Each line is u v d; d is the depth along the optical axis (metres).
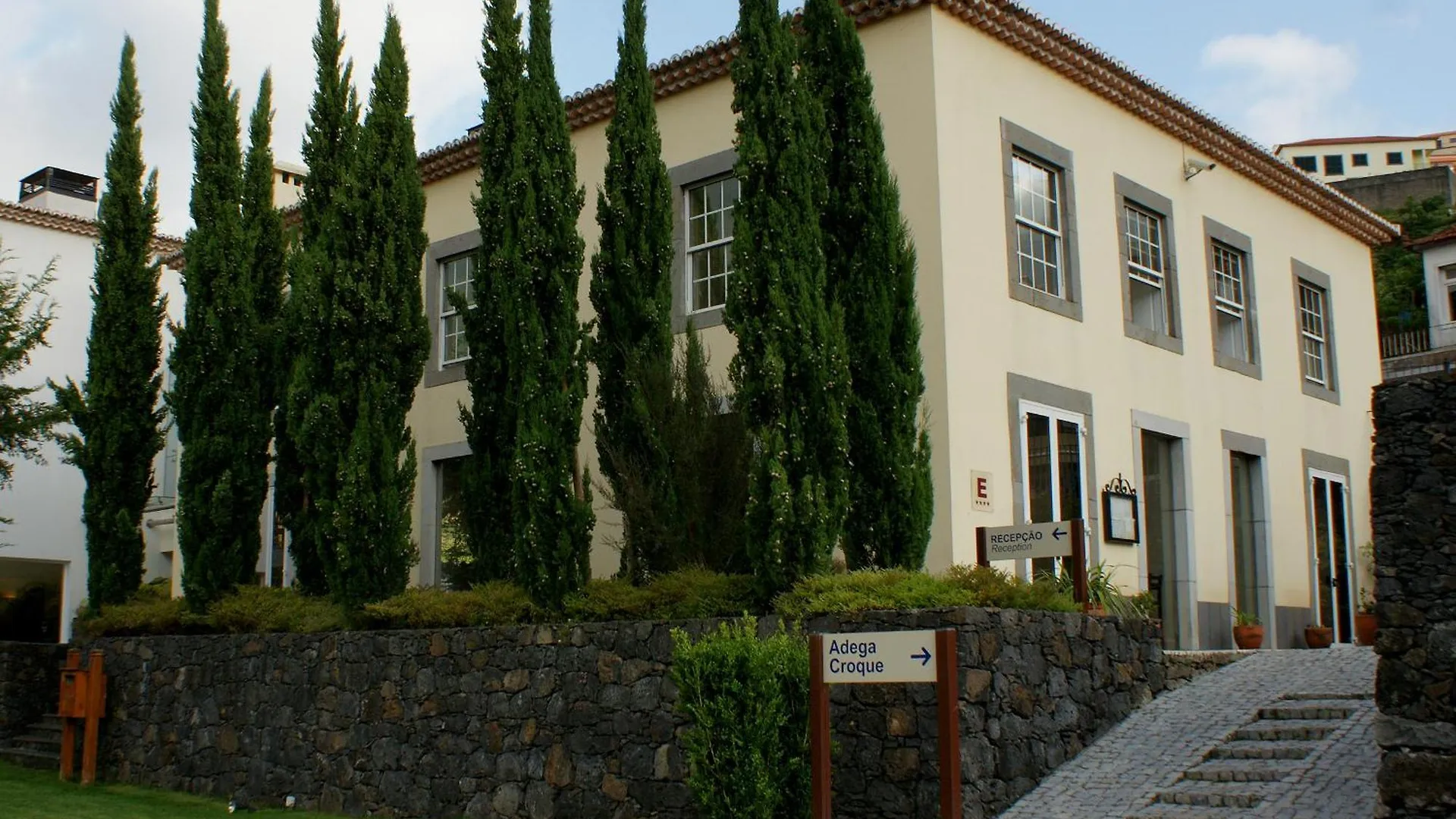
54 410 15.06
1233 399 15.09
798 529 9.17
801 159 9.85
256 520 13.79
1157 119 14.44
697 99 13.45
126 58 15.18
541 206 11.16
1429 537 7.25
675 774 8.92
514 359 10.91
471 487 11.62
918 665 7.08
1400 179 39.06
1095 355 13.04
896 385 9.87
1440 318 24.42
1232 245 15.64
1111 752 8.89
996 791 8.10
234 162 14.53
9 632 22.70
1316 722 8.73
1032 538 9.67
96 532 14.64
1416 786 7.00
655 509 10.63
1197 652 11.02
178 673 13.18
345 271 12.03
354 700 11.27
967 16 12.05
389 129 12.45
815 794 7.22
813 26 10.56
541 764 9.78
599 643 9.60
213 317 13.70
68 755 13.67
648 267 11.20
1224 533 14.49
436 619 10.78
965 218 11.73
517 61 11.68
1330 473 16.73
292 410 12.16
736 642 7.95
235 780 12.23
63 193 26.39
